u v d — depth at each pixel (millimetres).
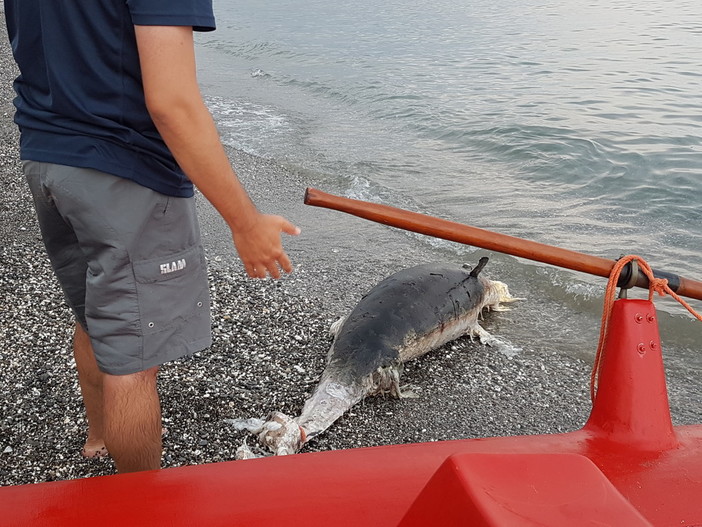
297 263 6809
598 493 1366
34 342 4777
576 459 1461
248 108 14062
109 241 2201
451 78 16406
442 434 4348
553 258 2496
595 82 15633
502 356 5324
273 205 8578
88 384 3217
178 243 2348
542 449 2244
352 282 6418
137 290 2289
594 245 7477
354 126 12641
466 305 5398
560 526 1275
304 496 1899
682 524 1955
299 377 4719
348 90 15445
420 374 5027
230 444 3963
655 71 16703
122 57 2047
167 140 1949
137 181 2180
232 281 6148
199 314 2492
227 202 2051
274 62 19297
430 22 26516
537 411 4660
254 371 4742
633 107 13320
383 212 2301
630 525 1293
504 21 26328
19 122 2252
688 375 5250
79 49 2051
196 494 1897
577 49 20016
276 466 2033
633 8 29344
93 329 2369
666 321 5906
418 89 15305
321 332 5336
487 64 18016
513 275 6836
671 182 9281
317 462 2062
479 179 9727
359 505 1881
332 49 21016
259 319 5480
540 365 5242
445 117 12883
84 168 2133
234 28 26062
